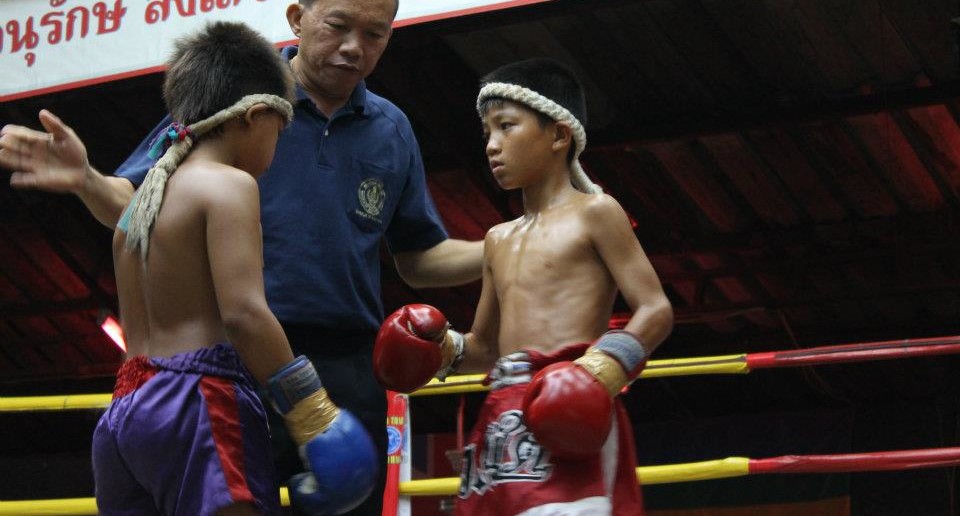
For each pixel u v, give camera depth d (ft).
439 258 12.45
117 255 8.87
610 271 9.07
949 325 37.47
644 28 28.27
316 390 8.31
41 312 41.42
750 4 27.20
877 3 26.61
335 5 10.95
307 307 10.68
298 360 8.30
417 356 9.30
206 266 8.44
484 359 9.89
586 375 8.21
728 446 38.86
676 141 31.78
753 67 29.37
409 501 13.98
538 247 9.28
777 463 13.04
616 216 9.10
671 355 41.16
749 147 31.94
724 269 36.70
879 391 39.40
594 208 9.13
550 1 21.16
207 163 8.69
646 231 35.70
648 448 39.70
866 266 35.83
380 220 11.44
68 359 44.32
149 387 8.25
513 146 9.48
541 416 8.04
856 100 29.43
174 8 21.39
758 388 40.96
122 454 8.30
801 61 28.89
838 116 29.71
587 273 9.11
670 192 34.24
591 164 33.32
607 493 8.42
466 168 32.48
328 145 11.18
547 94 9.52
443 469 41.65
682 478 13.33
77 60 21.74
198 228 8.41
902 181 32.24
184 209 8.44
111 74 21.39
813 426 38.34
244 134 8.88
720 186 33.65
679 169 33.19
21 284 41.24
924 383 38.45
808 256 35.60
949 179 31.94
